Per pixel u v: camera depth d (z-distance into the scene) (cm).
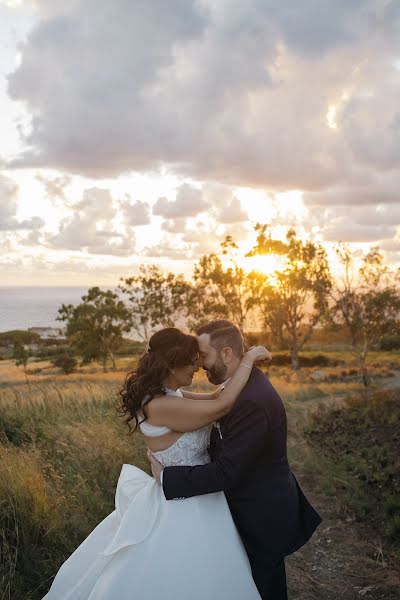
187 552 209
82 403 813
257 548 221
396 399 1026
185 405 218
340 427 851
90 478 455
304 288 2281
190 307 4216
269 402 218
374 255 1808
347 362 4350
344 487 574
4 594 279
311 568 403
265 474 223
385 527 466
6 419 593
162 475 214
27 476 384
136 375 231
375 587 370
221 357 230
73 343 5828
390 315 1822
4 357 8906
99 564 230
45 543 337
